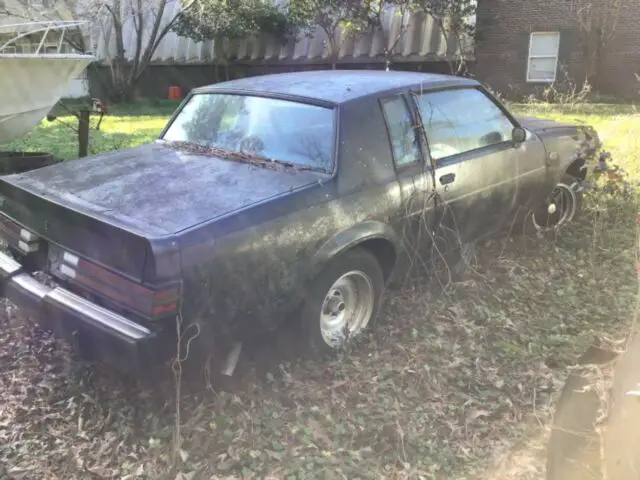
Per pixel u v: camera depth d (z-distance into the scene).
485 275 5.12
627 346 2.43
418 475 2.90
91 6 19.27
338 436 3.17
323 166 3.79
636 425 1.95
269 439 3.15
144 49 23.97
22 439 3.17
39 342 4.09
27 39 11.77
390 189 4.01
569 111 15.20
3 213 3.98
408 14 21.30
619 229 6.02
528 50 21.05
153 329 3.00
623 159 8.14
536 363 3.84
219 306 3.16
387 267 4.23
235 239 3.17
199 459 3.02
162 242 2.91
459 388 3.61
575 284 5.01
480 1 21.02
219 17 21.64
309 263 3.54
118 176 3.83
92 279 3.21
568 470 2.25
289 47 23.17
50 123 14.78
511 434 3.20
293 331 3.71
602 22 19.77
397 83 4.38
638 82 19.47
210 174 3.79
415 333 4.13
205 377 3.53
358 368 3.75
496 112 5.14
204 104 4.69
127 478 2.90
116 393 3.54
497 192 4.99
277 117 4.18
